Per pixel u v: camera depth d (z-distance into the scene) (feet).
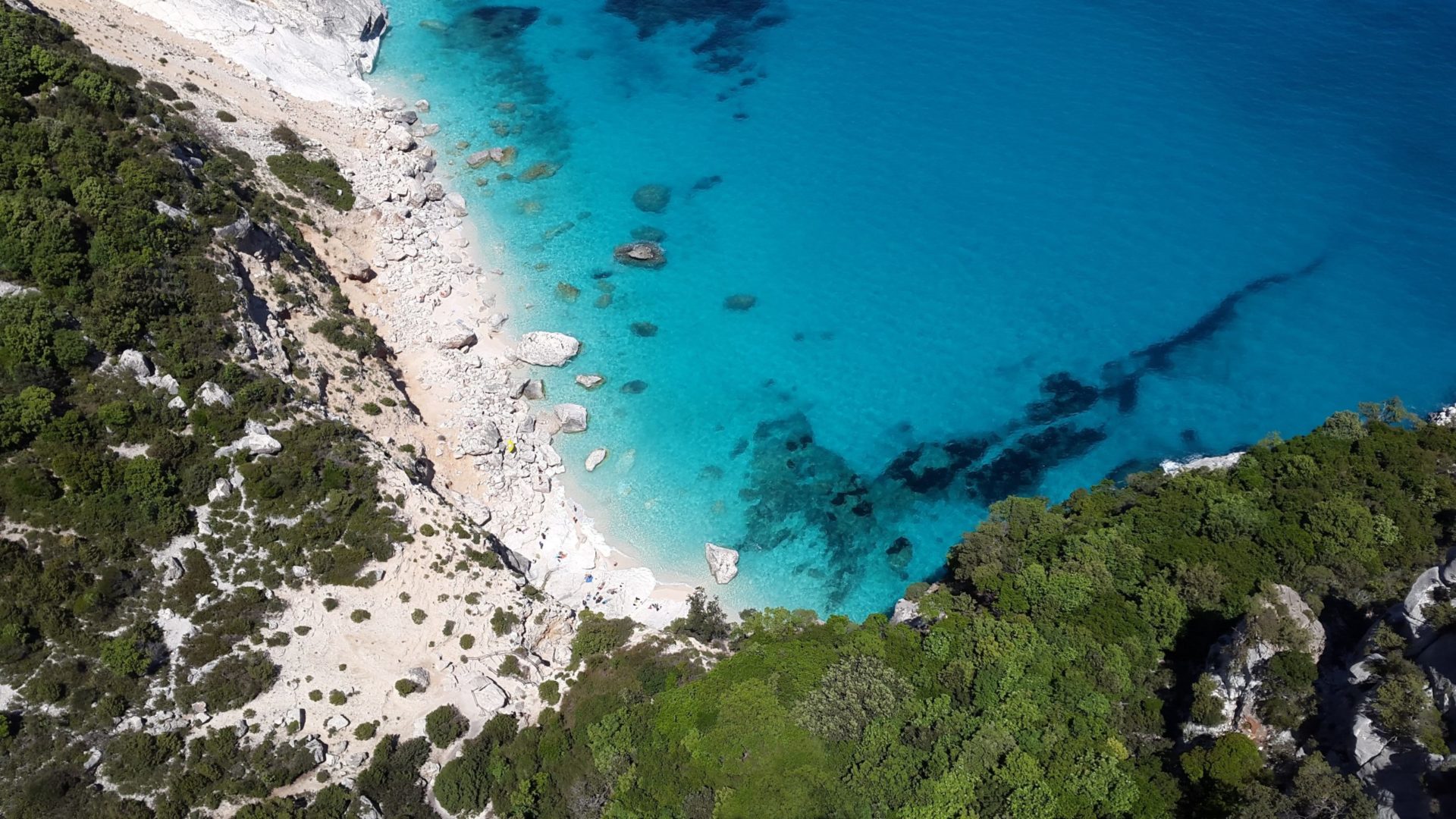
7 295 194.70
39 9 264.93
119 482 186.50
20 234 196.75
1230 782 151.64
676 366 274.36
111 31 279.49
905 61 364.79
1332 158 325.62
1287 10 381.19
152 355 204.64
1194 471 226.17
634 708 181.78
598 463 251.80
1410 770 141.18
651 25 380.17
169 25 304.30
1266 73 355.56
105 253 206.49
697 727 175.11
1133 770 162.71
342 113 319.47
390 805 171.42
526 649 197.47
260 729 174.50
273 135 290.56
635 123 339.57
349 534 200.44
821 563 238.48
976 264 300.81
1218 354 279.28
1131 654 182.60
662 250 299.58
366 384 240.53
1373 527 191.72
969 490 252.21
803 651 185.78
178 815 161.38
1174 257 301.84
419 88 344.69
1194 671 181.68
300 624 188.14
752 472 253.85
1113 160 328.70
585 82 353.72
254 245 243.40
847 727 170.91
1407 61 356.79
